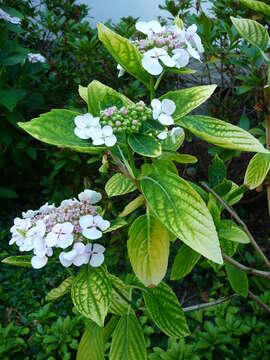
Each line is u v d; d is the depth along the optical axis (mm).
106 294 507
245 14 1317
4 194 1732
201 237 431
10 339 1133
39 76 1812
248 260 1259
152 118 471
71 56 1838
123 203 1604
